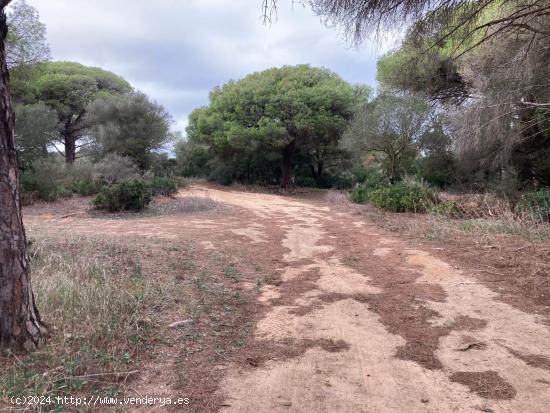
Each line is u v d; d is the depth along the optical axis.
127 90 37.41
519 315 4.65
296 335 4.25
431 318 4.64
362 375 3.45
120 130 23.52
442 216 10.84
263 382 3.32
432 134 17.81
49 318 4.02
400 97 18.61
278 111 26.45
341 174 33.06
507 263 6.40
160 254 6.86
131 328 3.99
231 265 6.81
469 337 4.14
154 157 24.81
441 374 3.45
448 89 13.51
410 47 8.08
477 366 3.57
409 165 19.36
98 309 4.34
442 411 2.95
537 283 5.53
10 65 16.94
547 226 8.45
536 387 3.22
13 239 3.40
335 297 5.40
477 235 8.29
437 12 6.87
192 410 2.89
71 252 6.57
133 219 11.95
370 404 3.03
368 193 16.22
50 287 4.64
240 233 9.52
